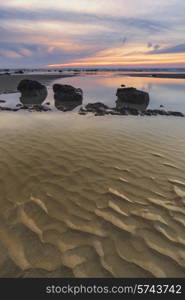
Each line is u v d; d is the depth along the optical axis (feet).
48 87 77.25
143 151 18.52
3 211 10.34
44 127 25.66
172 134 23.75
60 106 42.45
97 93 64.13
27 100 49.57
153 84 93.04
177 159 16.88
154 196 11.94
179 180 13.67
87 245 8.61
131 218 10.18
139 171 14.85
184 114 36.58
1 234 9.00
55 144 19.69
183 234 9.25
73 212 10.48
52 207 10.78
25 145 19.16
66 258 8.02
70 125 27.07
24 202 11.07
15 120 29.09
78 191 12.28
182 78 137.49
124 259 8.07
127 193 12.21
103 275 7.51
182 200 11.59
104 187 12.77
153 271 7.67
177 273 7.64
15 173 13.99
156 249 8.52
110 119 31.37
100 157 17.08
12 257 7.98
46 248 8.39
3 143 19.51
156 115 34.81
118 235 9.15
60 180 13.41
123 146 19.67
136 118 32.30
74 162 16.05
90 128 25.80
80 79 124.67
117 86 84.07
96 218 10.12
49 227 9.46
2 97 53.11
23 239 8.78
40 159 16.30
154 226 9.69
